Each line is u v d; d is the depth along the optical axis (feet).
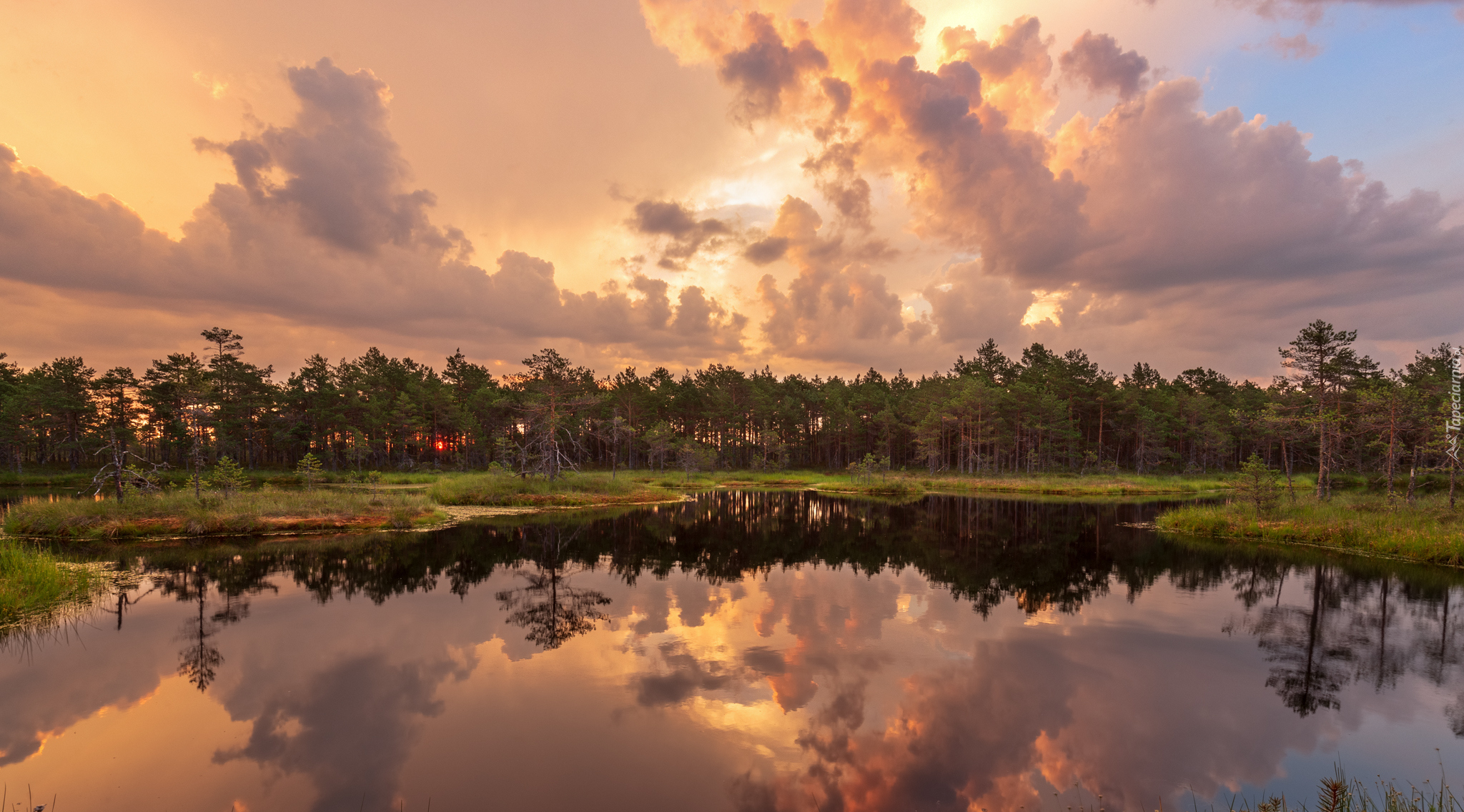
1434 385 157.28
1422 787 22.11
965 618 44.78
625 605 47.88
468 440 256.52
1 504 125.18
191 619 43.04
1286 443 184.44
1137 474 254.06
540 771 22.62
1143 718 28.07
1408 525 75.66
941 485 197.16
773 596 51.39
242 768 22.59
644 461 310.45
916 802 20.77
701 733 26.02
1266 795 21.53
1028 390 240.53
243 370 223.10
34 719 26.96
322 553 68.44
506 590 52.60
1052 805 20.68
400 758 23.57
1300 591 53.93
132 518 79.36
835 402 312.29
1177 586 56.08
